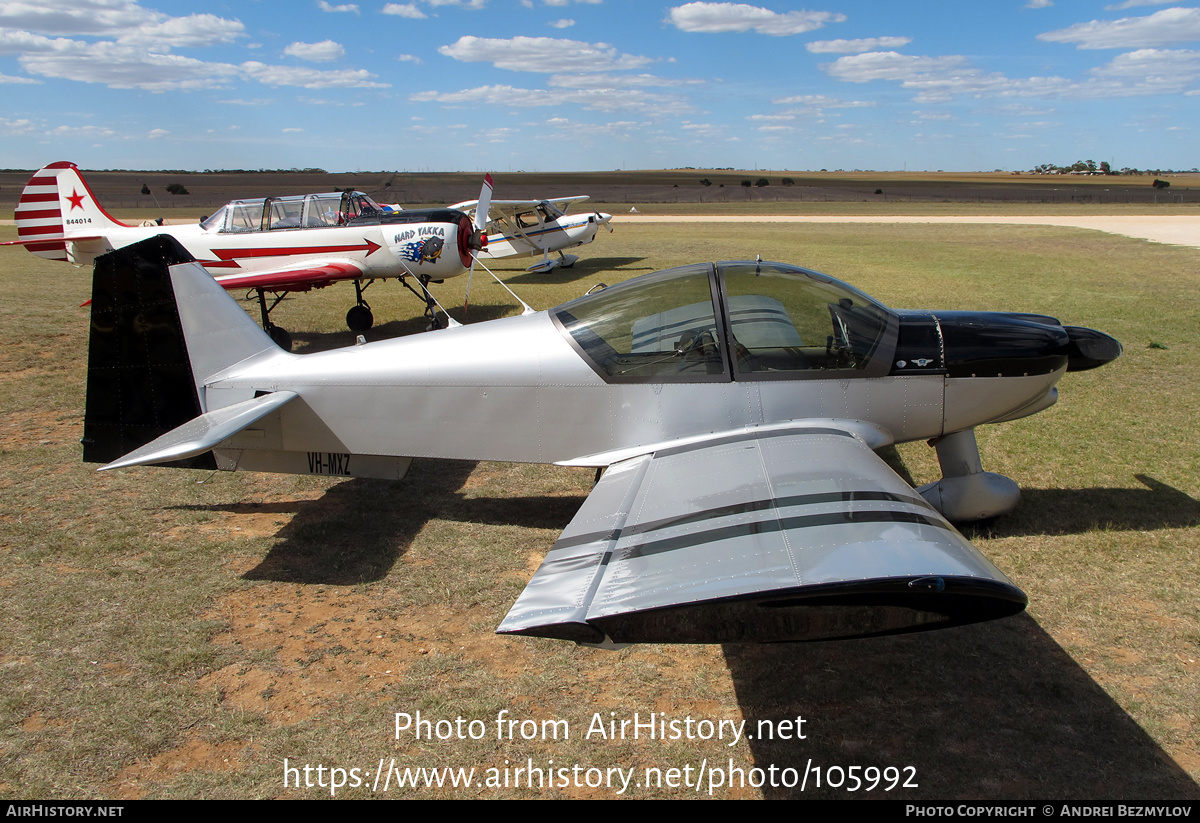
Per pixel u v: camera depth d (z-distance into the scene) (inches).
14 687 113.6
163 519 176.1
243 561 155.2
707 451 135.2
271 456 170.2
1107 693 108.6
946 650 120.4
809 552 90.7
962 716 105.3
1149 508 169.5
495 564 153.5
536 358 152.8
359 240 382.9
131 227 442.3
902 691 111.2
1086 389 264.4
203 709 109.2
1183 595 132.8
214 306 168.2
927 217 1472.7
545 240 668.1
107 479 200.5
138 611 135.3
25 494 189.3
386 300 515.8
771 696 111.4
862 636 85.2
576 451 154.6
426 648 124.3
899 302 435.5
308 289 386.6
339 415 163.0
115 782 95.6
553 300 512.4
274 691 113.3
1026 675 113.4
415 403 158.6
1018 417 161.8
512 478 202.4
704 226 1250.6
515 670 118.5
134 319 170.1
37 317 416.5
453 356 157.4
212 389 169.2
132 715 107.6
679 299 149.9
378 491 193.8
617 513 114.1
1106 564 144.6
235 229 386.6
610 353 149.7
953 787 93.3
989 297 450.6
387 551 159.8
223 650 123.3
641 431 150.2
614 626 84.8
